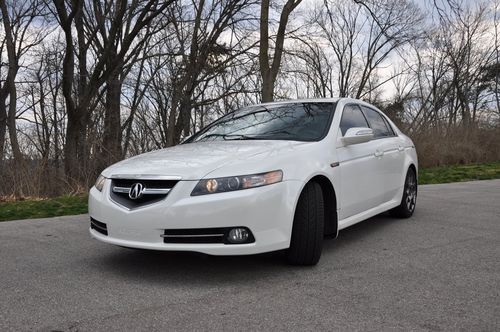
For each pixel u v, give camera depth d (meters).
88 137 11.92
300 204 4.05
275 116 5.33
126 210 3.79
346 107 5.45
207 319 3.08
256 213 3.67
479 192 9.70
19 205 8.44
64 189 10.85
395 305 3.30
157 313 3.19
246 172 3.73
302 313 3.17
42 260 4.57
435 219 6.54
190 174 3.71
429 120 21.06
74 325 3.02
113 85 18.25
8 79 24.42
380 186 5.60
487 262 4.38
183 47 19.48
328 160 4.44
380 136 6.02
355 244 5.09
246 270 4.11
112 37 15.91
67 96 14.92
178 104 19.64
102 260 4.52
